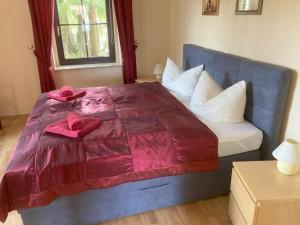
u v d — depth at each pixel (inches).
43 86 148.8
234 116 86.8
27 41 143.1
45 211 67.6
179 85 119.5
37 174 62.7
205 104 92.0
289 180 60.4
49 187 64.1
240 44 97.7
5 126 143.9
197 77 116.2
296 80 74.2
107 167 67.7
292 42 73.9
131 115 89.1
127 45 156.3
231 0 100.1
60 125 77.6
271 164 66.9
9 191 61.6
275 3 78.2
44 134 75.8
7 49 142.0
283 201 54.9
